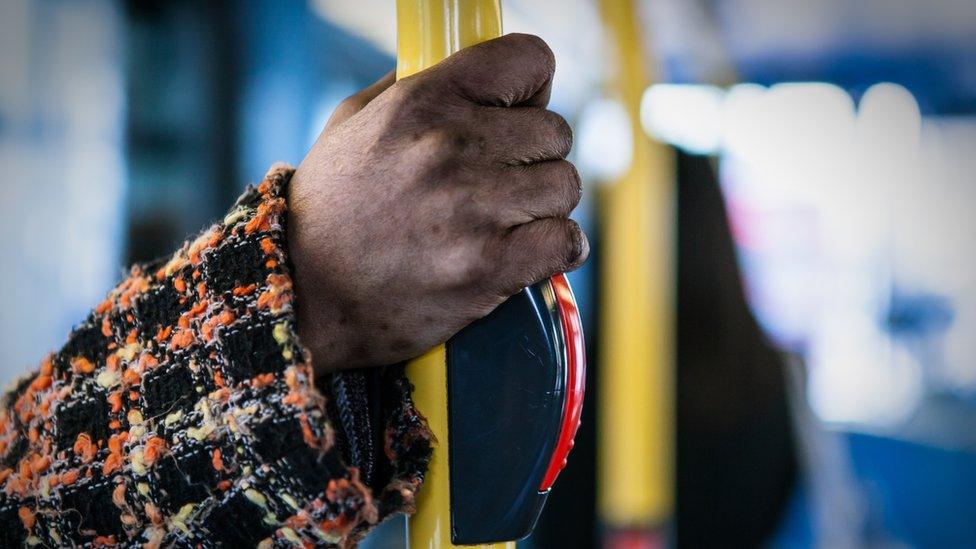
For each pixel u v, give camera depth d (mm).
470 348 568
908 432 5469
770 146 5590
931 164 5797
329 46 2543
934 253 6078
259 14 2348
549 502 2281
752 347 2252
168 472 533
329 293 553
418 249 540
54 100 2051
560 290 573
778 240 5730
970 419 5570
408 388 576
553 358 560
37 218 2051
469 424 570
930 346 6113
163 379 549
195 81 2271
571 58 2955
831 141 5656
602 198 2381
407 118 545
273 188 571
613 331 2211
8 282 2006
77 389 584
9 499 591
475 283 541
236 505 520
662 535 2195
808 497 2479
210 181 2320
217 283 546
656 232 2223
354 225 544
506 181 542
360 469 579
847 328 6113
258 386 516
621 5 2152
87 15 2084
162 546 538
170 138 2244
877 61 5379
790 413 2260
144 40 2188
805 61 5293
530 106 594
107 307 601
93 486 558
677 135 2355
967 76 5266
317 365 564
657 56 2885
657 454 2201
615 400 2201
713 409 2234
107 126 2146
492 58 560
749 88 5508
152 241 2242
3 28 1930
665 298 2248
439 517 574
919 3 4496
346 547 550
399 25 622
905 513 4828
